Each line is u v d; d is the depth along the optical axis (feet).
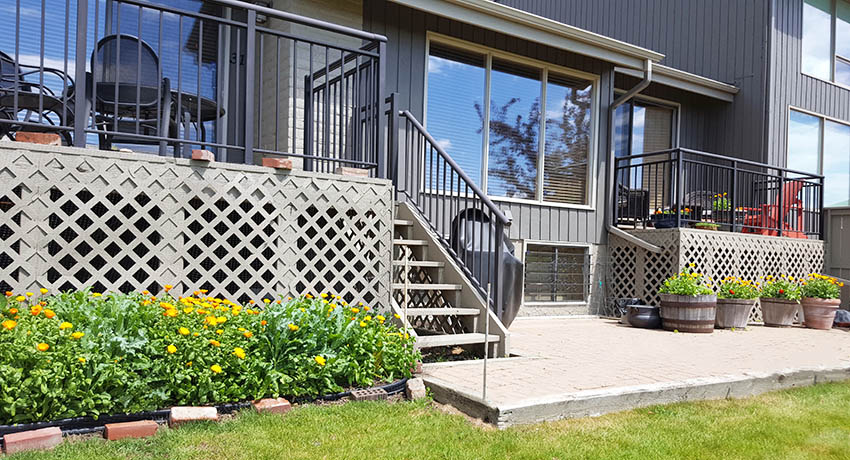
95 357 9.96
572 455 9.84
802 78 38.83
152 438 9.58
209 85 23.20
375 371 13.30
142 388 10.35
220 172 14.25
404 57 25.29
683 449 10.37
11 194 12.01
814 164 39.96
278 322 12.00
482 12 25.32
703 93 36.42
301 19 15.56
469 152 27.32
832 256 33.91
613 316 30.86
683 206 29.96
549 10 41.86
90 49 21.03
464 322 18.06
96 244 12.88
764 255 31.12
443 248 18.52
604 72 31.32
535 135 29.43
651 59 30.48
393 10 25.09
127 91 15.38
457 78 27.09
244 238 14.55
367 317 13.69
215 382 11.04
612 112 31.37
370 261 16.43
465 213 18.38
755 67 37.17
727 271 29.73
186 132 16.43
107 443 9.27
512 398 11.68
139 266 13.34
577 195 30.83
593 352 18.40
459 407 12.02
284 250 15.02
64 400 9.75
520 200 28.48
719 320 27.17
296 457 9.20
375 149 17.25
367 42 24.47
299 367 11.98
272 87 23.65
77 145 12.89
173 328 11.25
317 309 12.82
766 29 36.73
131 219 13.25
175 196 13.70
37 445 8.97
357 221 16.62
